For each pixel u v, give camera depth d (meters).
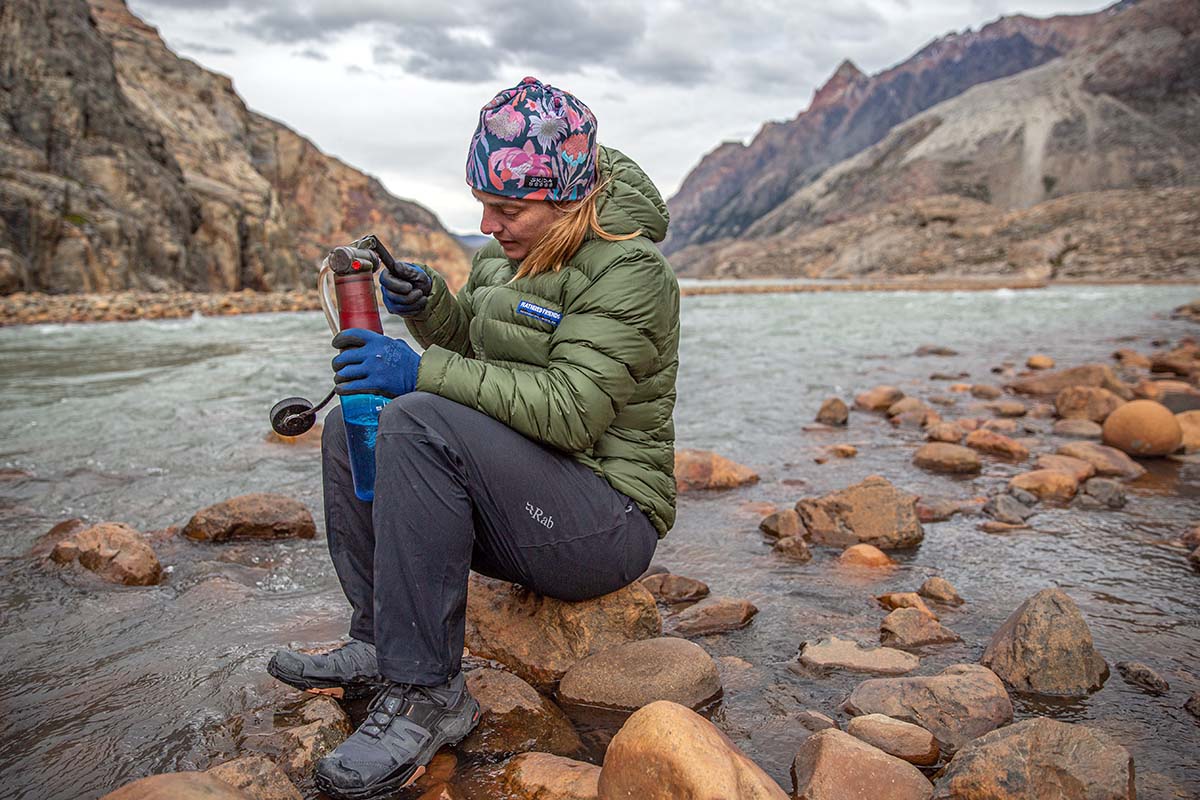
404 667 1.61
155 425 5.12
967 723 1.71
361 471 1.65
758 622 2.33
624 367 1.73
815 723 1.75
